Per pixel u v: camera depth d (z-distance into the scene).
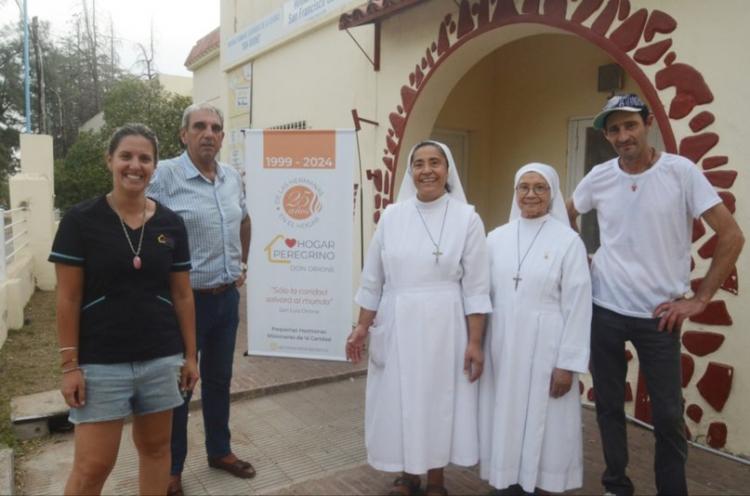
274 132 4.96
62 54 40.62
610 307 3.09
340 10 7.45
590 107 6.22
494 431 3.12
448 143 7.50
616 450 3.19
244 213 3.85
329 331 5.07
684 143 3.86
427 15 5.96
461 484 3.57
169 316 2.70
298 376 5.42
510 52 7.22
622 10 4.17
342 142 4.90
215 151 3.38
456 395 3.19
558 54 6.57
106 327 2.51
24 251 9.28
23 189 9.29
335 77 7.69
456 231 3.12
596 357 3.19
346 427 4.46
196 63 14.05
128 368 2.58
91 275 2.48
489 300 3.17
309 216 5.00
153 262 2.58
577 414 3.07
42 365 5.62
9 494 3.25
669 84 3.92
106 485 3.56
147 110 23.59
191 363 2.89
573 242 3.06
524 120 7.08
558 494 3.42
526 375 3.04
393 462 3.18
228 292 3.57
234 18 10.77
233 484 3.60
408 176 3.35
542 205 3.13
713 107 3.72
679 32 3.86
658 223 2.92
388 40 6.57
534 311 3.04
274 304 5.12
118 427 2.63
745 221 3.62
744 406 3.71
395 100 6.50
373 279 3.35
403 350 3.11
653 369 3.00
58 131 39.34
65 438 4.23
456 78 6.11
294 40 8.72
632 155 2.92
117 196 2.54
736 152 3.63
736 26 3.60
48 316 7.64
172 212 2.76
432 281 3.12
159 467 2.82
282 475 3.72
